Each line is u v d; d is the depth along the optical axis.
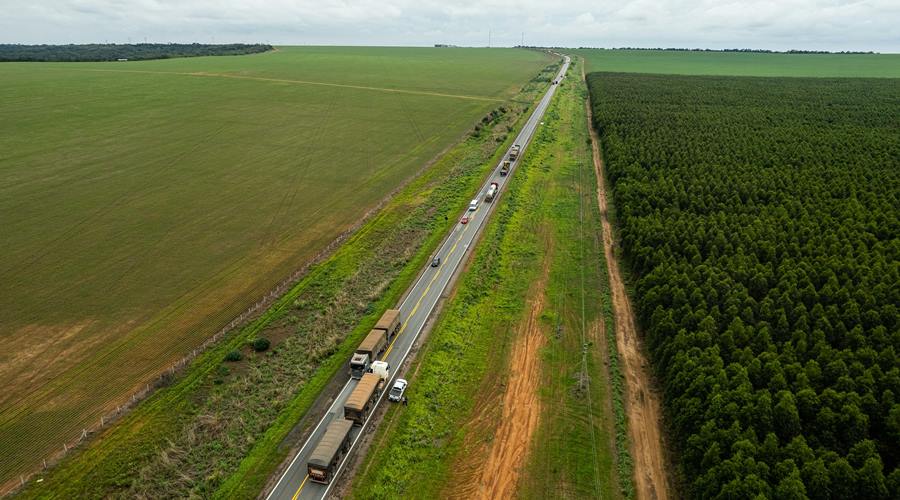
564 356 75.25
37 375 68.00
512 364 73.44
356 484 54.50
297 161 160.38
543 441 60.53
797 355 64.38
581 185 143.88
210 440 59.03
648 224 100.81
